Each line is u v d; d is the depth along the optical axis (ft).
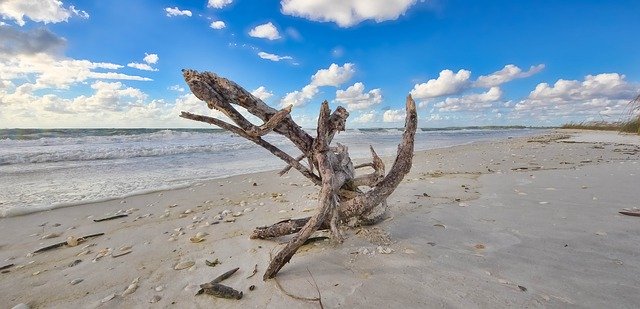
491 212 14.17
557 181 20.16
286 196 20.39
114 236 13.44
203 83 8.85
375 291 7.93
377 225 12.76
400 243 10.90
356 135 116.78
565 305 6.97
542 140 64.80
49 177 27.14
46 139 56.54
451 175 24.86
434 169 28.45
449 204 15.81
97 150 42.50
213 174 29.68
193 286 8.77
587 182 19.35
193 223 14.96
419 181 22.25
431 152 46.93
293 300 7.72
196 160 39.93
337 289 8.11
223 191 22.27
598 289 7.53
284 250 8.75
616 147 41.57
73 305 8.21
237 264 10.02
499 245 10.48
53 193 21.40
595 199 15.35
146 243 12.46
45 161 36.58
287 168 14.55
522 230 11.71
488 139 90.17
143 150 44.24
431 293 7.73
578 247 9.93
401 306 7.23
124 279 9.50
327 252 10.34
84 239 13.15
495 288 7.80
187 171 31.35
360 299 7.61
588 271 8.40
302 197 19.71
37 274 10.03
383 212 13.17
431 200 16.70
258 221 14.66
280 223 11.68
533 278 8.20
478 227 12.31
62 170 30.58
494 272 8.63
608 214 12.96
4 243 12.94
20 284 9.37
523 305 7.05
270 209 16.92
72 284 9.30
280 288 8.27
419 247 10.50
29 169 30.60
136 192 21.62
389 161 36.11
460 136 114.73
